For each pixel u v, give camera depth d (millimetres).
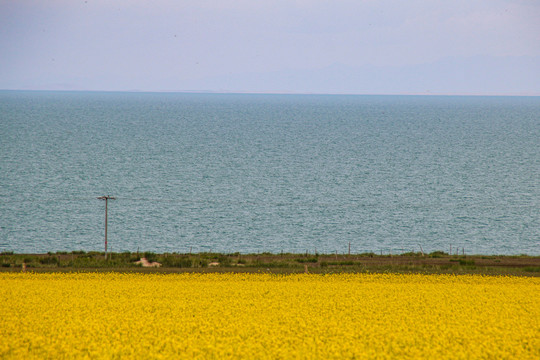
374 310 35062
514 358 26250
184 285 43719
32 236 78625
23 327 30078
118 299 37875
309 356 25844
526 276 52062
